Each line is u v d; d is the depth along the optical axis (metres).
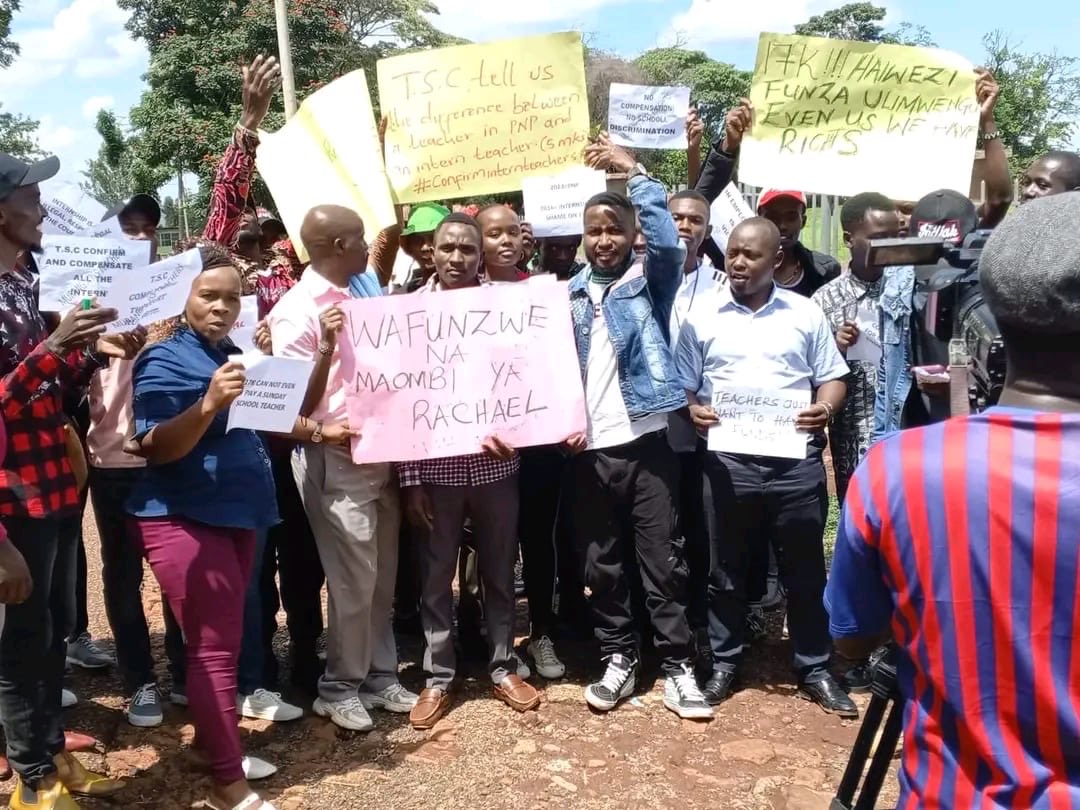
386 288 4.54
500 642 3.92
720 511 3.90
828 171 4.16
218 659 3.02
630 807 3.18
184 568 2.97
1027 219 1.38
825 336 3.85
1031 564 1.29
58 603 3.11
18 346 2.92
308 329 3.49
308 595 3.96
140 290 2.78
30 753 2.99
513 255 3.92
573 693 4.06
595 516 3.85
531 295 3.69
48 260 2.69
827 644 3.95
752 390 3.76
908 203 4.58
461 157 4.36
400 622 4.79
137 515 3.00
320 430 3.45
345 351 3.53
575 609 4.72
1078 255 1.30
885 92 4.12
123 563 3.69
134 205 4.25
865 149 4.13
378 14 30.03
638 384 3.72
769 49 4.18
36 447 2.93
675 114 4.43
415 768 3.43
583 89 4.30
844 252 8.07
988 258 1.41
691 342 3.96
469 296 3.64
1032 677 1.30
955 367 1.95
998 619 1.32
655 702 3.97
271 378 2.97
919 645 1.42
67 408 3.79
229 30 23.80
